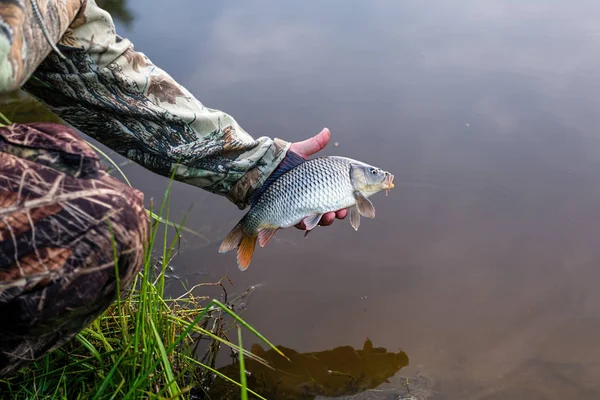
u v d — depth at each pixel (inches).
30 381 32.4
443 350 43.9
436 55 81.0
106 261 24.5
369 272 50.5
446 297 48.1
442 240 53.2
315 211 40.1
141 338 32.9
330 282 49.6
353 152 63.1
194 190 59.6
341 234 54.0
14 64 24.0
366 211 41.2
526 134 65.3
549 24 88.3
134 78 33.8
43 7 26.9
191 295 43.9
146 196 58.1
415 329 45.6
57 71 32.4
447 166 61.2
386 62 79.7
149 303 32.9
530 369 42.2
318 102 71.3
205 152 36.0
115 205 25.2
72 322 24.9
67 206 24.6
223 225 55.5
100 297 24.8
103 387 29.5
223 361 42.9
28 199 24.3
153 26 90.3
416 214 55.8
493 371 42.3
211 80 75.9
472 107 69.8
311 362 43.3
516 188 58.1
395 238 53.5
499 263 50.8
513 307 46.9
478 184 58.9
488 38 84.9
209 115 36.1
